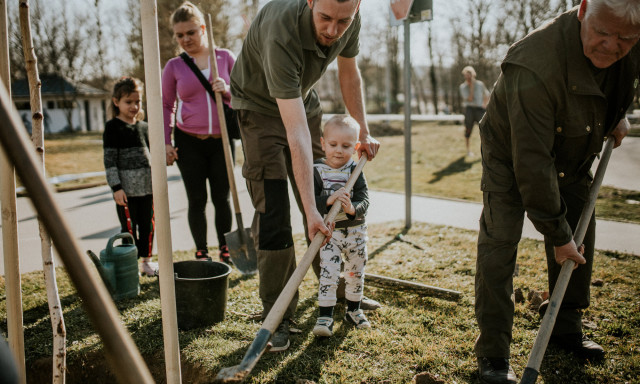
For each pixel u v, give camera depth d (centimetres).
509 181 235
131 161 380
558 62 205
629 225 508
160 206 172
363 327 288
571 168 241
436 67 3516
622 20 185
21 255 439
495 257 235
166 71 384
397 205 634
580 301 259
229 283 361
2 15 164
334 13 216
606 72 221
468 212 586
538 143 207
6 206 173
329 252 287
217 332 281
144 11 164
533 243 454
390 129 1800
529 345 269
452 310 313
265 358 254
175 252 441
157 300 329
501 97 230
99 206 666
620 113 230
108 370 261
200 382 241
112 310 96
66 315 308
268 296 270
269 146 263
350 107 310
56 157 1327
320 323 273
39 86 185
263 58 238
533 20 2450
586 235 256
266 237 265
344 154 294
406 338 276
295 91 231
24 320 300
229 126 388
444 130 1684
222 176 399
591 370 244
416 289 335
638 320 292
